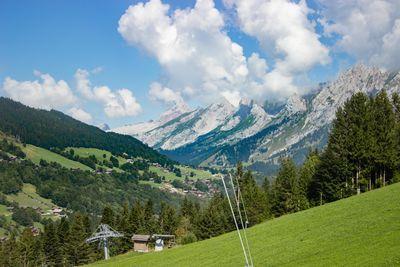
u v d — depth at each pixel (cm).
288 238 6078
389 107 10900
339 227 5634
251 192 13038
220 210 14138
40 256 14200
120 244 14100
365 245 4359
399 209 5481
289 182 12300
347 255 4191
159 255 8100
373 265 3619
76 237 13900
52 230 14225
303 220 7000
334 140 10869
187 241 12356
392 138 10206
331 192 10756
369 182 10350
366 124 10400
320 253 4684
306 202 12012
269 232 6994
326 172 10844
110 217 15075
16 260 14375
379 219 5284
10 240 15225
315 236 5634
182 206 17188
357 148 10094
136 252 12712
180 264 6631
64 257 13850
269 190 14000
